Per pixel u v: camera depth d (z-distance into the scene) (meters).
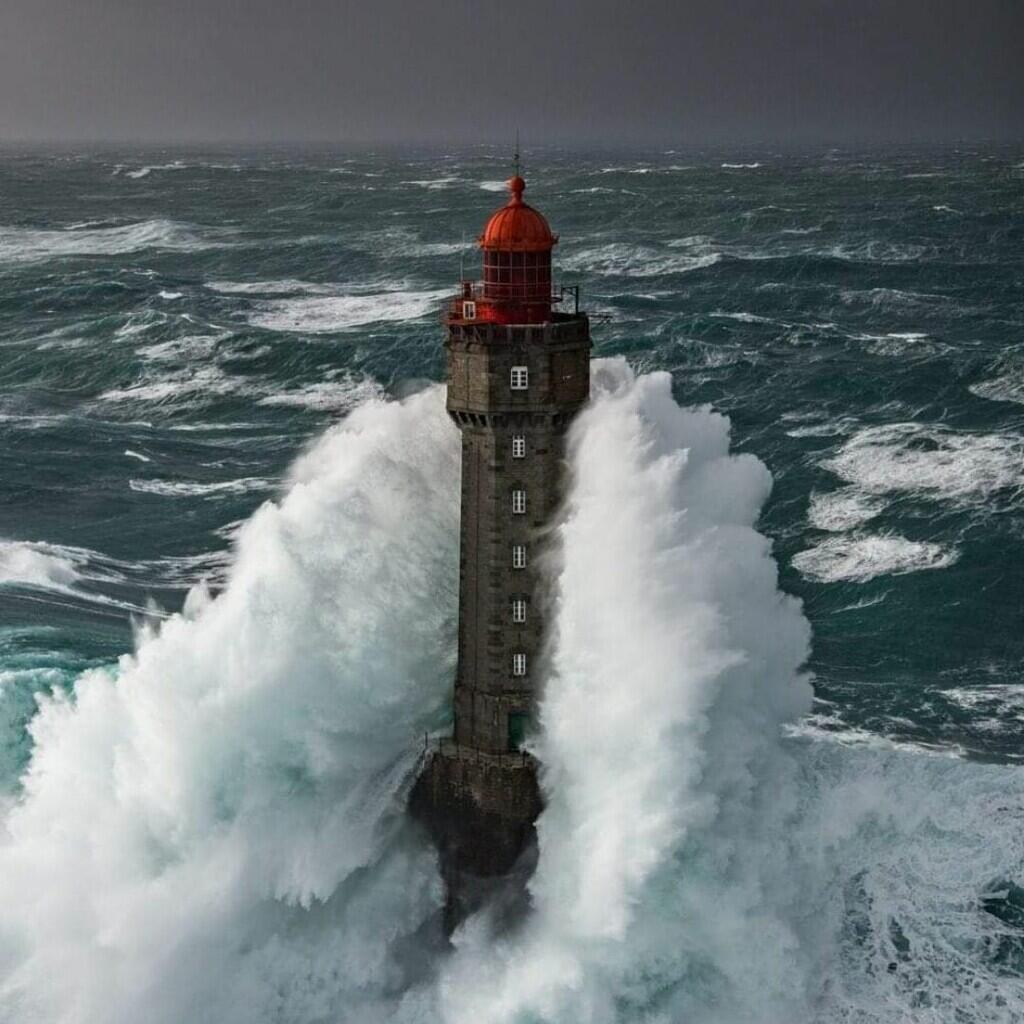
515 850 89.62
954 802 101.62
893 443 186.25
